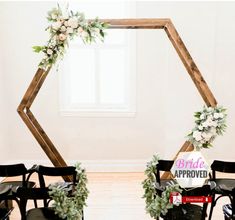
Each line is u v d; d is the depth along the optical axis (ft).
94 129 17.83
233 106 17.63
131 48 17.16
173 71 16.46
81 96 18.42
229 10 16.76
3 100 17.03
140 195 13.94
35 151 17.99
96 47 17.75
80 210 9.00
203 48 16.40
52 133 17.87
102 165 17.94
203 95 10.95
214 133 8.86
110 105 18.26
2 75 16.96
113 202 13.11
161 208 8.16
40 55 17.29
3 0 16.78
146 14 16.78
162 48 17.17
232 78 17.42
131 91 17.49
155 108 17.67
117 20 10.72
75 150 17.99
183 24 16.21
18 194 7.47
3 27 17.01
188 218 8.17
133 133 17.88
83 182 9.28
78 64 18.17
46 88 17.49
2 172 9.59
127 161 18.03
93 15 17.67
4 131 17.13
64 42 10.14
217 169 10.39
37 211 8.50
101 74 18.19
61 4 17.06
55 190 7.81
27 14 16.97
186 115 16.67
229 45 17.10
